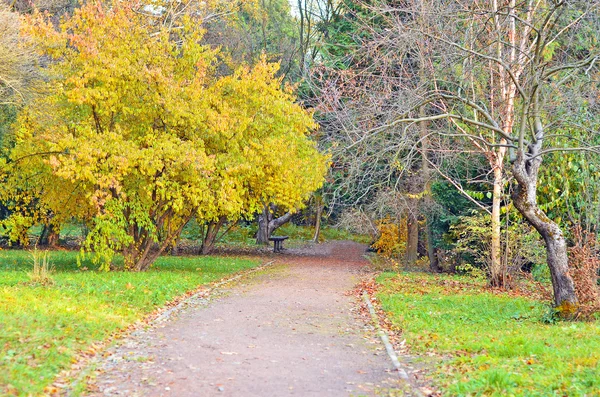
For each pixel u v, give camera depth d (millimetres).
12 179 22078
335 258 32562
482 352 9086
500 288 18438
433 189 23781
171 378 7539
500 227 20000
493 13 13109
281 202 20938
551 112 15586
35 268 14648
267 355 9031
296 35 41469
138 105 17516
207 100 18500
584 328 10680
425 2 16297
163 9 29375
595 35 14617
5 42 16703
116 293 13516
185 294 14938
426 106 20656
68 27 18156
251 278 20234
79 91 16594
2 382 6641
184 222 19672
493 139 18375
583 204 15031
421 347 9648
